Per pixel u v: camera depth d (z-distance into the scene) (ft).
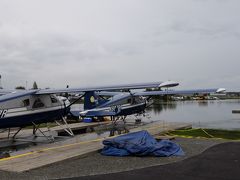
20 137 55.21
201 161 33.30
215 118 114.42
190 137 51.67
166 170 29.81
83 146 41.06
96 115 75.97
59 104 54.60
